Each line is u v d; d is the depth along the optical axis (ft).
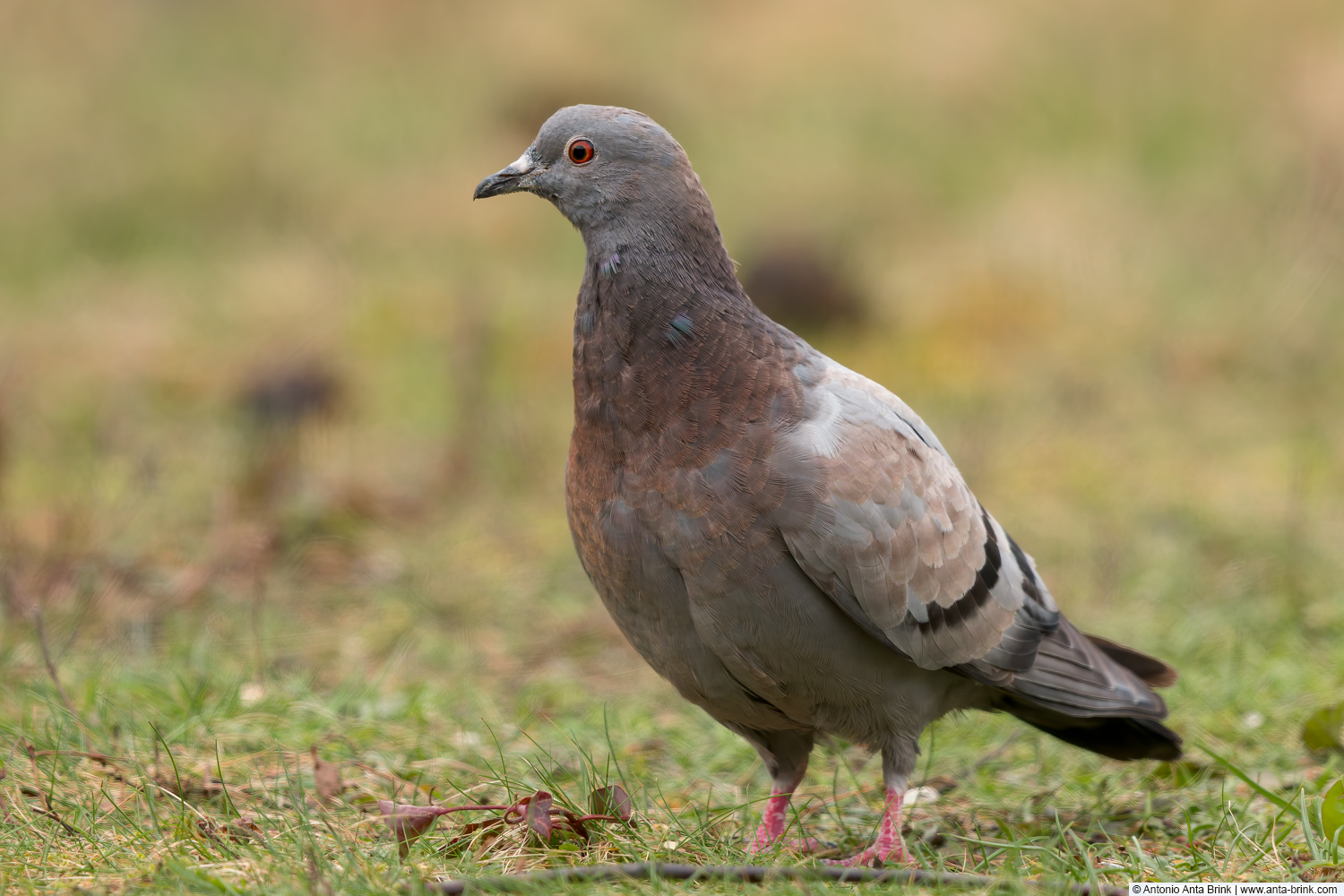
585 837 19.17
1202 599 32.68
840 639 19.26
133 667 27.99
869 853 19.53
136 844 18.60
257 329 58.90
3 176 75.00
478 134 79.61
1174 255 59.21
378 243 68.74
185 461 43.91
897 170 73.56
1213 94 73.87
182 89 84.89
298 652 30.89
